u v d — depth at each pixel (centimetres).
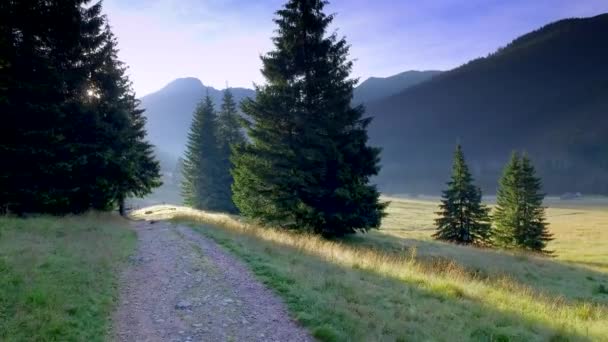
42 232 1320
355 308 780
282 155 2212
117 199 2767
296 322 706
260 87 2292
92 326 632
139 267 1078
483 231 4012
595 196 17212
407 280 1168
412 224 6769
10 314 605
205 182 4797
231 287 898
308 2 2250
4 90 1714
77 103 2005
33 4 1839
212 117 4997
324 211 2155
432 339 682
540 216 4050
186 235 1688
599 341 789
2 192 1752
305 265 1150
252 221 2441
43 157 1828
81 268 916
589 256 3791
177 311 744
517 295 1201
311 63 2261
